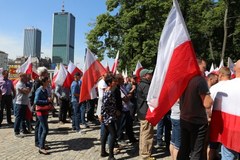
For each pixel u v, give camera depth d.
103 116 7.43
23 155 8.00
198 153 4.59
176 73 4.71
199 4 32.78
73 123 11.49
